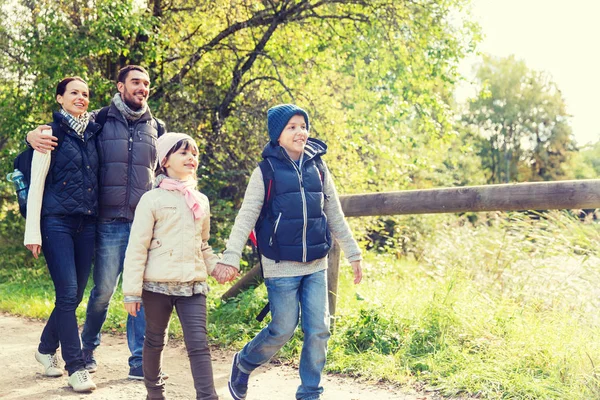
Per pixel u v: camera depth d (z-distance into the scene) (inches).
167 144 133.3
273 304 137.0
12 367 182.4
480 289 223.5
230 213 445.1
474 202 178.4
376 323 198.4
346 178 513.3
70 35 415.5
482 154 2379.4
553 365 157.5
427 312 198.8
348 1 493.0
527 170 2384.4
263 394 157.9
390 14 506.0
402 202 191.8
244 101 497.7
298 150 138.5
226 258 133.3
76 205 158.4
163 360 193.8
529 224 249.0
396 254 490.6
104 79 430.6
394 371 170.1
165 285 128.2
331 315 201.5
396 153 565.6
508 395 146.9
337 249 203.2
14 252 469.1
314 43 513.0
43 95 420.5
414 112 608.7
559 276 215.0
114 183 165.3
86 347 175.6
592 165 2625.5
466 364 165.9
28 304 299.4
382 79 552.1
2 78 455.2
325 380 169.2
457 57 563.8
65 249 157.9
